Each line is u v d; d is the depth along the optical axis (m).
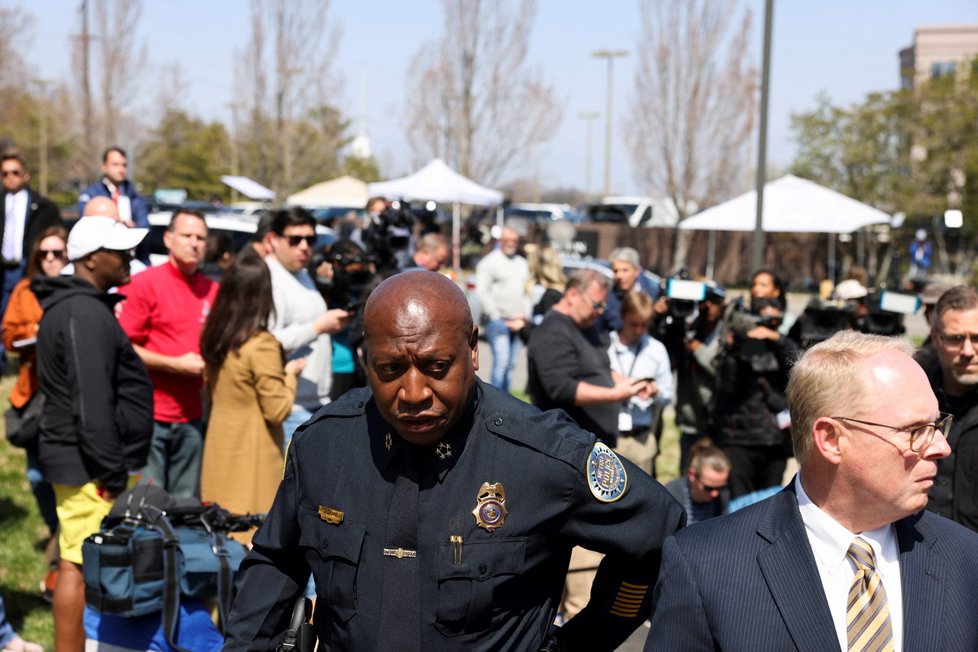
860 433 1.95
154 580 3.55
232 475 4.68
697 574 2.07
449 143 28.36
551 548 2.17
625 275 7.47
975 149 28.47
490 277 9.97
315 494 2.21
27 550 5.76
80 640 4.02
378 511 2.13
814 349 2.09
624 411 6.00
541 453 2.14
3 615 4.27
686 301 6.56
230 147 39.81
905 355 2.02
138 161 39.84
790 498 2.12
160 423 5.26
